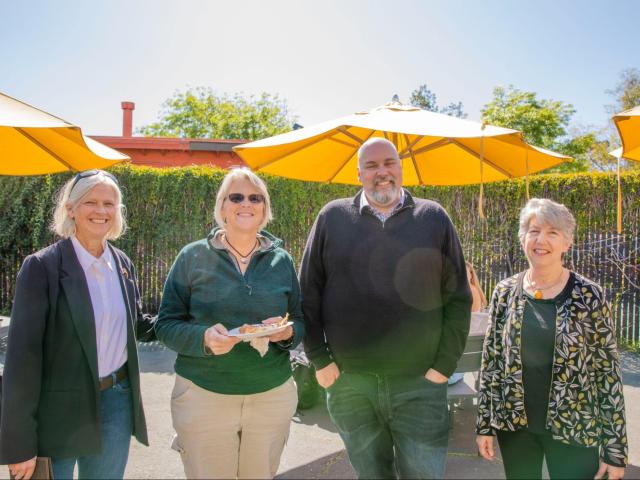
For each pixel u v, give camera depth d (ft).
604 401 6.84
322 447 11.69
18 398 6.04
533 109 82.48
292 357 14.10
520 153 11.69
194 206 23.84
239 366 7.05
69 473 6.81
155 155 47.60
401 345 7.38
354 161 14.49
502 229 22.56
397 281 7.39
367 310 7.45
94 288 6.80
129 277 7.61
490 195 22.77
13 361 6.06
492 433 7.53
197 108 114.83
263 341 6.58
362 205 7.79
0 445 6.05
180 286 7.39
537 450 7.11
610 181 20.74
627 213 20.56
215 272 7.20
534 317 7.04
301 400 13.82
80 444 6.36
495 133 8.46
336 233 7.80
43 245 23.94
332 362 7.98
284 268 7.77
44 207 23.82
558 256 7.09
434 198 23.41
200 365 7.07
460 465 10.77
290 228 24.11
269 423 7.29
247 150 11.59
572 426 6.64
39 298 6.26
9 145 10.75
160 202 23.89
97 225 6.83
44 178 23.88
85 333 6.42
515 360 7.08
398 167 7.84
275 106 118.73
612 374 6.81
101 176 7.05
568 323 6.79
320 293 8.09
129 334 7.14
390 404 7.51
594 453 6.82
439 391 7.59
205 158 47.65
